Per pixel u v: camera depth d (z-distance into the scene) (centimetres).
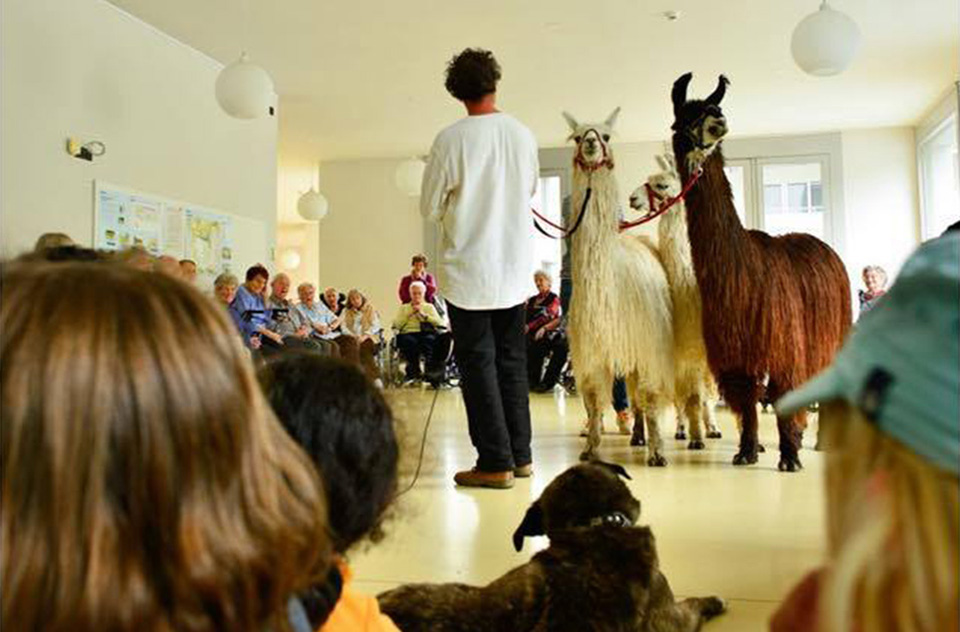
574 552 138
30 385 45
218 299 70
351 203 1172
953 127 890
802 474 326
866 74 826
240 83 618
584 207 357
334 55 732
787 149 1070
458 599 128
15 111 510
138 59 630
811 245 377
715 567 201
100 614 44
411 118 954
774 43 721
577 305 359
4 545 44
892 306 51
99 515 45
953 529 45
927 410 45
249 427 52
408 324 852
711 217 339
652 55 747
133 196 620
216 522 48
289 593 56
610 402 384
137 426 46
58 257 81
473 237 310
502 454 305
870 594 48
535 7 633
